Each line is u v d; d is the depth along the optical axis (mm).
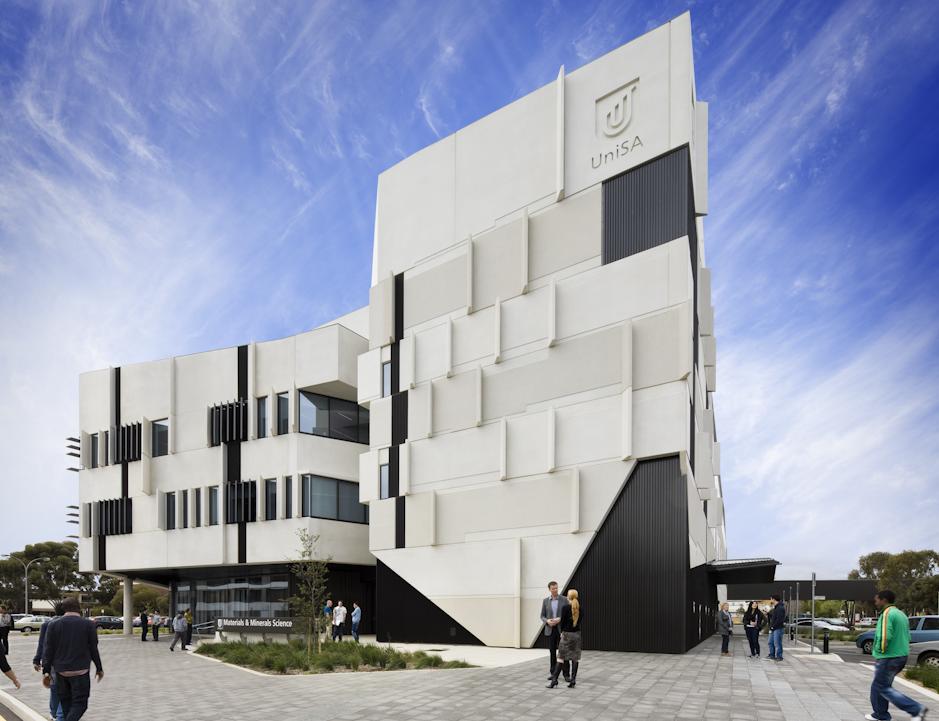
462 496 27484
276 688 14125
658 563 21359
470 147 29969
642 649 21266
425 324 30797
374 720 10000
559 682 13844
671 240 22688
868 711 10492
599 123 25438
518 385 26219
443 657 20750
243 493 37656
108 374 44000
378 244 34031
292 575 35844
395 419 31328
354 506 38062
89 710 11570
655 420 22031
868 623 64062
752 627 19859
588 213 25141
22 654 27312
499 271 27750
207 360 40250
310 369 36500
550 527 24125
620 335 23344
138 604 75500
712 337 32469
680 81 23344
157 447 41438
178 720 10398
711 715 10133
